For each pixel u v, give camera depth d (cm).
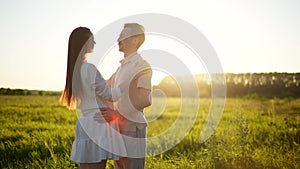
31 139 1021
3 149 887
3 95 2998
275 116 1474
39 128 1234
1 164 777
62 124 1335
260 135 1010
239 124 815
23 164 774
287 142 905
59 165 712
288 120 1254
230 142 751
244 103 2247
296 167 662
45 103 2261
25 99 2611
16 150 891
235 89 3397
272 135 1004
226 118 1267
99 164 475
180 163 716
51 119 1476
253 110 1720
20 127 1253
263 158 704
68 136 1038
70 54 478
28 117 1559
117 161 538
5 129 1192
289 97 2859
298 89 3231
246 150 745
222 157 695
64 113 1703
